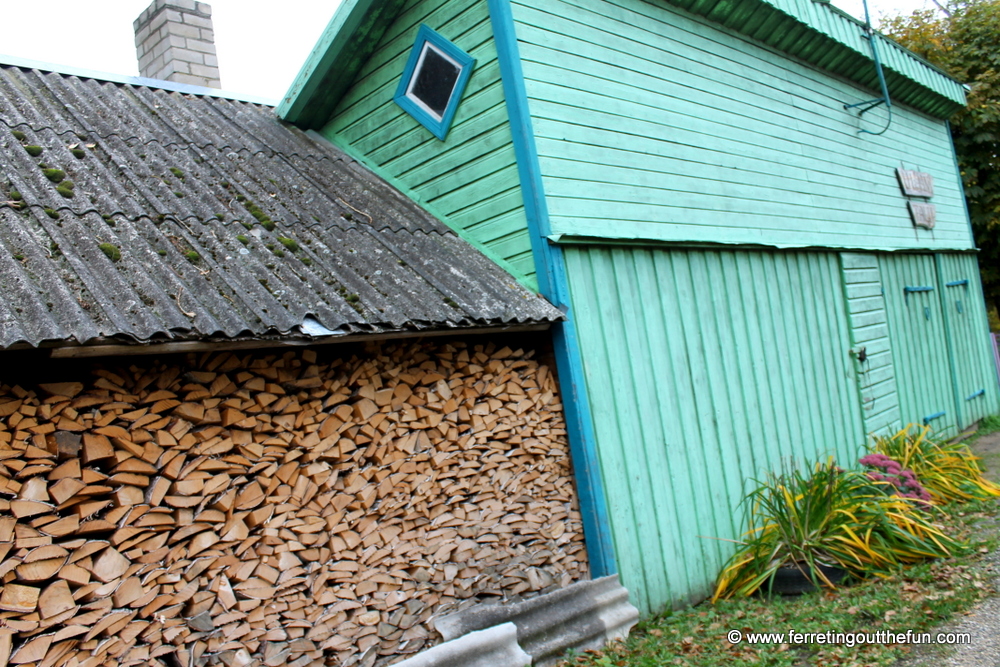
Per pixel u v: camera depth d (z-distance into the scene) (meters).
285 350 3.84
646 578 5.09
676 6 6.59
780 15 7.33
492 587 4.45
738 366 6.29
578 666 4.18
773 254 7.03
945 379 9.88
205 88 6.71
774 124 7.51
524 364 4.91
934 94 10.50
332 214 5.16
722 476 5.89
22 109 5.12
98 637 3.05
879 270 8.75
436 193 5.74
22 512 2.88
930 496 6.33
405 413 4.28
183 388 3.44
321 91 6.38
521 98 5.06
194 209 4.52
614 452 5.08
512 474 4.73
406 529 4.21
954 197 11.41
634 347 5.41
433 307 4.27
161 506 3.30
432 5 5.66
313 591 3.73
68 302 3.03
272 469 3.69
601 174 5.48
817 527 5.36
